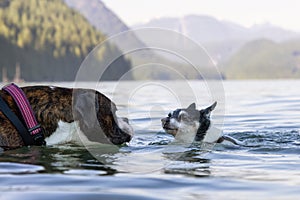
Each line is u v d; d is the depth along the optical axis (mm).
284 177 4359
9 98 5695
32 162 4875
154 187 3900
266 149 6238
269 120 10797
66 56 123875
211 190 3834
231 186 3977
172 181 4129
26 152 5398
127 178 4211
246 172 4598
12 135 5594
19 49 115375
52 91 5898
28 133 5629
